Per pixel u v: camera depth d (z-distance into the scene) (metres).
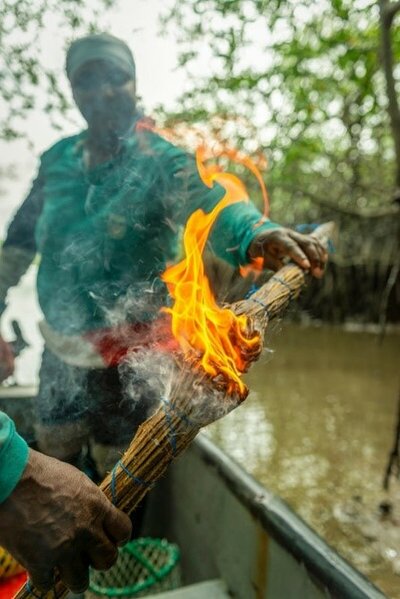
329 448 3.98
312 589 1.29
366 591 1.14
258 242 1.36
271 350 1.10
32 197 1.75
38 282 1.75
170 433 0.86
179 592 1.76
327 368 6.49
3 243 1.87
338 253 8.83
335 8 2.59
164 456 0.87
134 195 1.54
